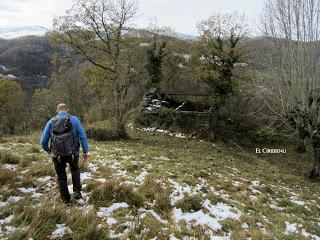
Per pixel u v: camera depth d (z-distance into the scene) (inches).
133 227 245.3
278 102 771.4
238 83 1107.3
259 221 330.0
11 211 237.6
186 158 668.1
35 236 202.4
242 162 770.8
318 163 724.7
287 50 698.8
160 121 1091.9
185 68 1424.7
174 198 339.0
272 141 1153.4
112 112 1061.8
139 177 405.7
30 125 2522.1
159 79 1224.8
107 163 482.3
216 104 1060.5
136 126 1101.1
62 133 260.1
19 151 530.0
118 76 924.6
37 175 353.4
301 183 661.3
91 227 220.8
